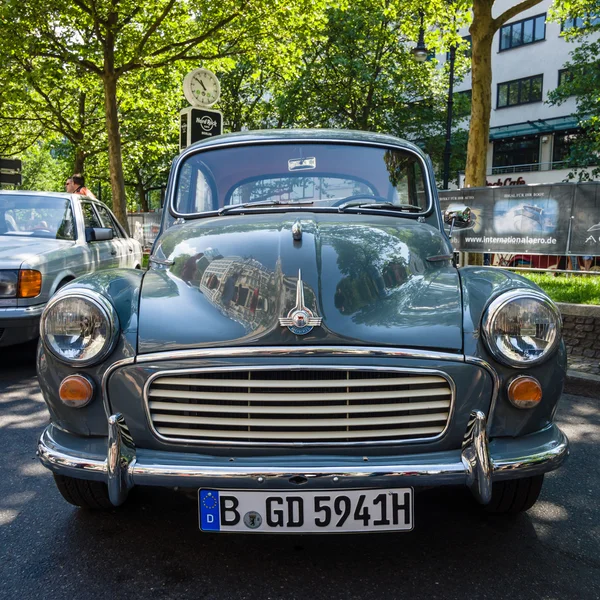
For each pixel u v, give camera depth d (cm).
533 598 232
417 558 261
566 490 330
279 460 226
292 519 223
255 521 224
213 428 233
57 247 620
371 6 2461
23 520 296
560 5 1259
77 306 242
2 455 386
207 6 1341
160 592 236
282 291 240
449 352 233
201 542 274
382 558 261
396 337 233
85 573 250
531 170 3105
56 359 243
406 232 310
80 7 1269
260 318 235
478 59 955
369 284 253
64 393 242
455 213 391
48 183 4566
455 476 224
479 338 237
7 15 1223
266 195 369
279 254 259
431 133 2908
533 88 3112
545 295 245
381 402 230
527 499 281
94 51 1380
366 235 290
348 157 385
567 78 2419
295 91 2620
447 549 268
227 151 391
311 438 229
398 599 231
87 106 2294
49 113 2266
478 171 971
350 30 2492
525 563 256
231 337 232
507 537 278
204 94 902
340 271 253
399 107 2738
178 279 274
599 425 441
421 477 221
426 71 2641
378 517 224
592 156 2236
